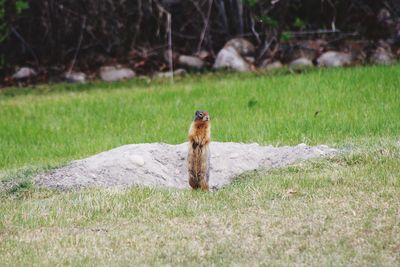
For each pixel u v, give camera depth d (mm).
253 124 17047
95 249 9320
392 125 15875
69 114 20141
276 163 13555
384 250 8820
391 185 11375
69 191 12367
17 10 26703
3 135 18391
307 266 8445
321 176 11977
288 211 10375
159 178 13242
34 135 18234
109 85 25672
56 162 14992
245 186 11883
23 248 9500
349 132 15844
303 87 20188
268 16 27312
